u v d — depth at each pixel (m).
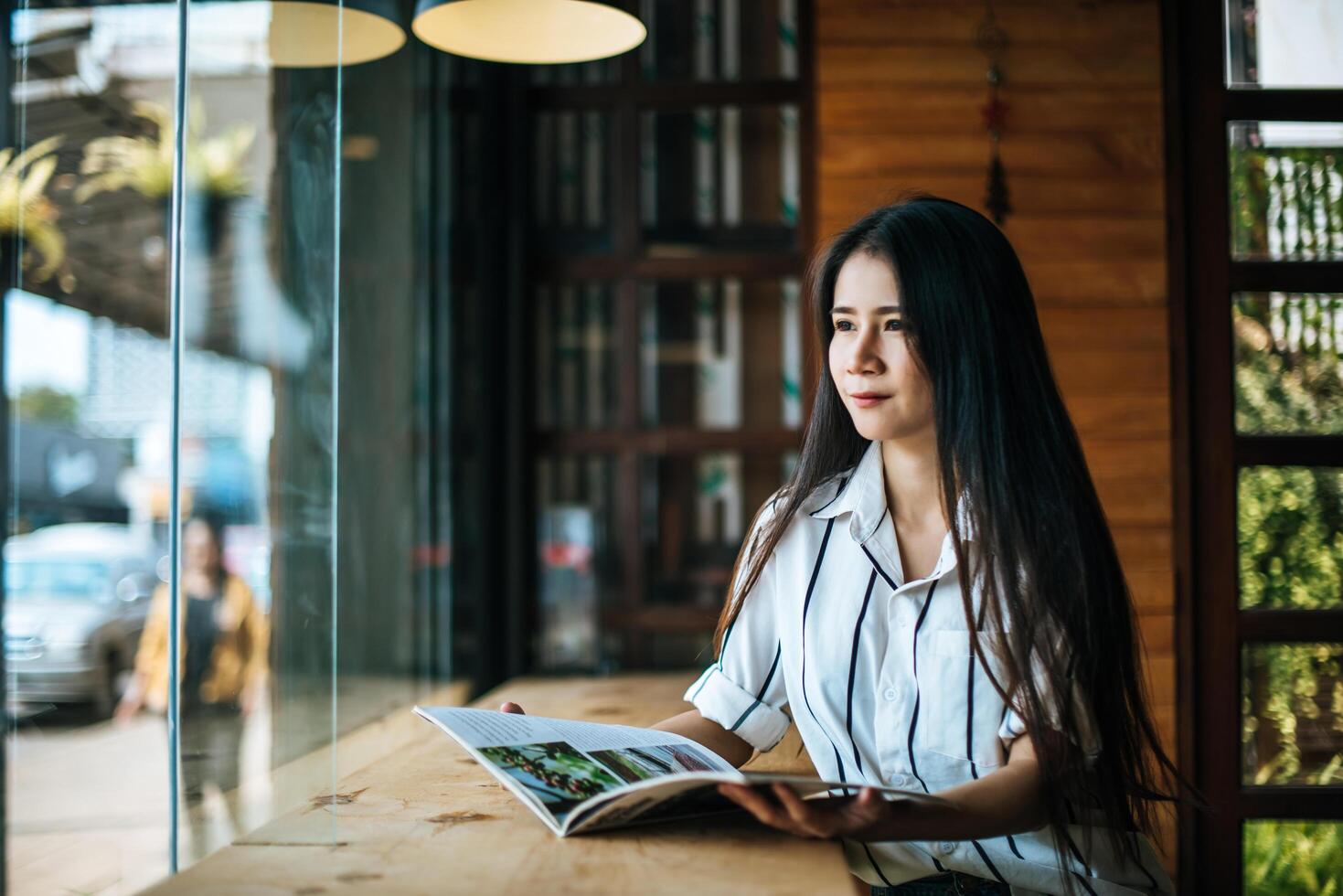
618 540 3.37
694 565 3.36
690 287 3.39
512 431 3.32
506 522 3.32
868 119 3.25
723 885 0.93
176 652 1.31
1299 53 3.23
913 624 1.28
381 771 1.44
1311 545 3.18
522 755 1.17
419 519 2.77
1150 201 3.22
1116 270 3.21
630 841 1.07
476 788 1.32
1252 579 3.18
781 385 3.37
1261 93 3.21
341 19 1.75
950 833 1.02
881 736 1.29
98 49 1.30
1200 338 3.21
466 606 3.12
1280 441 3.18
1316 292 3.21
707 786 1.03
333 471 1.43
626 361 3.37
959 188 3.23
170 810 1.30
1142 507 3.18
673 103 3.35
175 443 1.31
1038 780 1.10
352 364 2.30
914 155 3.24
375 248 2.44
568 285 3.41
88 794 1.22
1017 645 1.16
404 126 2.63
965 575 1.18
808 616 1.34
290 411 1.57
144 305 1.35
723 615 1.44
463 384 3.12
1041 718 1.13
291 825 1.10
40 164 1.22
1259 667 3.16
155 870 1.28
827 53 3.26
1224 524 3.17
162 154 1.37
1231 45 3.23
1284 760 3.13
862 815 0.97
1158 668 3.16
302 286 1.61
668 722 1.38
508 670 3.28
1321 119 3.21
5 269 1.17
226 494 1.44
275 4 1.55
